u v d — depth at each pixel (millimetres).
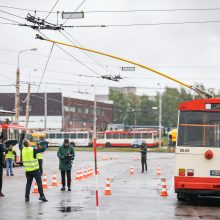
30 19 24969
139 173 35656
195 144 18547
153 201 19484
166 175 33750
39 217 15141
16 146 43188
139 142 96938
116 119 154000
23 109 121500
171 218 15234
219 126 18484
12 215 15516
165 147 101125
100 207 17484
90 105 132750
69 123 121750
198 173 18422
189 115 18781
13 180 28984
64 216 15367
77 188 24078
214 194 18656
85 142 99562
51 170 38750
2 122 51344
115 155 67500
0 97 123688
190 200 20172
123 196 21000
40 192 18938
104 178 30953
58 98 119750
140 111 150375
